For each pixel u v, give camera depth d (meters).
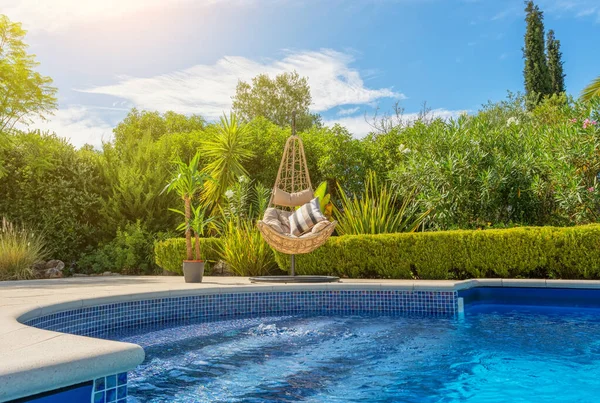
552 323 5.07
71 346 1.92
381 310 6.07
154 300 5.24
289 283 6.43
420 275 7.56
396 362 3.40
